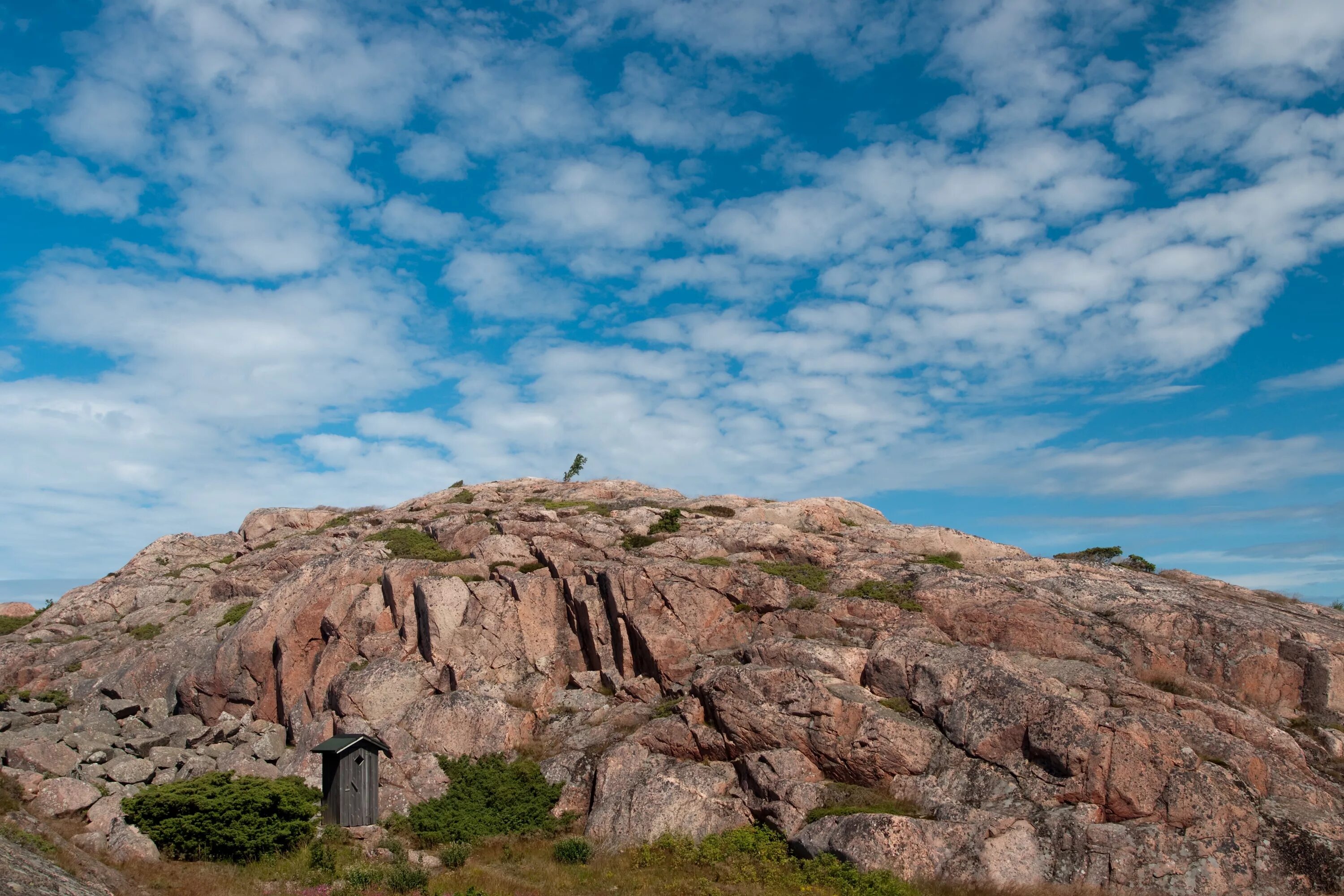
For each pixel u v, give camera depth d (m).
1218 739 28.12
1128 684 31.59
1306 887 24.22
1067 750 27.09
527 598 40.53
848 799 28.42
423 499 58.97
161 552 57.16
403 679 37.25
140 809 26.58
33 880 19.12
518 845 29.06
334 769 29.59
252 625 42.06
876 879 24.45
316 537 53.19
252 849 26.44
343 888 23.94
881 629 35.69
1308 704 32.44
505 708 35.03
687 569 39.56
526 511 49.38
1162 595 37.94
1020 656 34.12
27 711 39.84
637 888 25.14
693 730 31.92
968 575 38.59
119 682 42.56
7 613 53.41
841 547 44.84
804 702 30.75
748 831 28.12
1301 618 36.91
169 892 22.86
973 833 25.80
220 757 37.03
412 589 40.91
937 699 30.70
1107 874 24.81
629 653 38.25
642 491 58.44
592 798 31.45
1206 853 24.86
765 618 37.53
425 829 29.78
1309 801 27.05
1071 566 41.81
